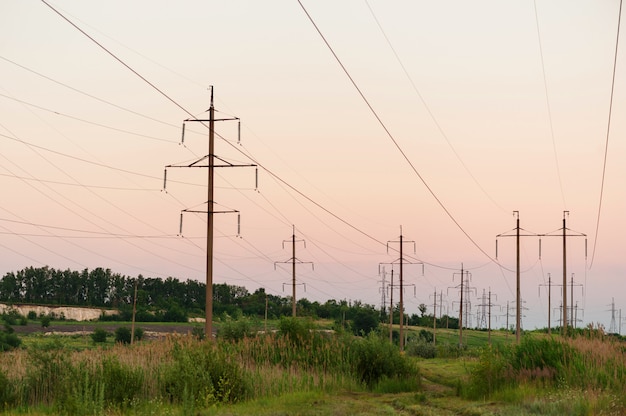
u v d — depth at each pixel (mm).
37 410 24594
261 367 34875
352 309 153750
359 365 40094
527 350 31172
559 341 31312
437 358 73562
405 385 37438
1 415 22797
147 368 29609
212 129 47656
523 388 27281
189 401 24391
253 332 45938
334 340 42031
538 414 21297
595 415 19766
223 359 29812
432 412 24125
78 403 21750
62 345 30062
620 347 30234
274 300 195375
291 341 41656
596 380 25531
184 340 37375
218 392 26938
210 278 45844
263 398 28125
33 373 27688
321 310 159500
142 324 165125
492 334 170250
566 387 25625
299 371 36125
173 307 190750
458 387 32500
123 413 22828
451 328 199625
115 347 34531
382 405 26969
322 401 27438
